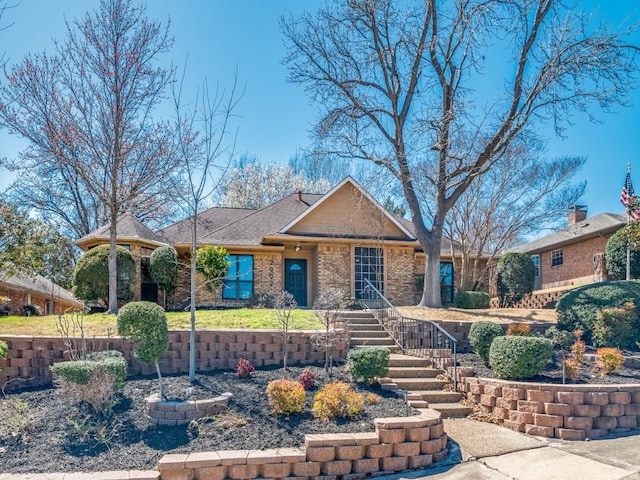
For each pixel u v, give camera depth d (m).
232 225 21.75
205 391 8.11
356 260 20.89
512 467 6.65
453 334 12.64
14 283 20.09
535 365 8.92
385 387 8.84
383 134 18.34
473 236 24.06
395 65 18.20
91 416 7.35
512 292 19.81
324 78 18.27
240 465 6.07
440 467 6.76
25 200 28.38
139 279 19.22
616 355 9.53
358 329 13.25
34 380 9.36
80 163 15.04
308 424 7.12
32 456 6.37
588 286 13.19
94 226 30.94
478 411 9.02
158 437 6.81
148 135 15.70
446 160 17.42
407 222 24.06
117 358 8.15
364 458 6.51
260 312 13.91
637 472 6.25
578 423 7.90
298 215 20.42
